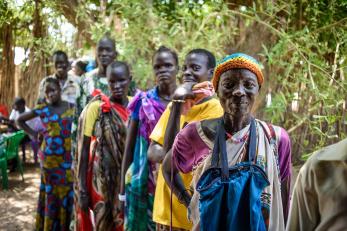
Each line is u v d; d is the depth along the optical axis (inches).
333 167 43.6
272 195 58.4
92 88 139.6
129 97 120.6
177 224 79.3
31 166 291.3
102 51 139.3
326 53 150.8
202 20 165.9
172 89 95.6
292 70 149.8
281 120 150.6
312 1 148.7
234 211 53.7
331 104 123.7
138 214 95.0
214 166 57.8
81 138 117.0
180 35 170.6
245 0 170.2
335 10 142.4
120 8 175.0
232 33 166.9
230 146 59.4
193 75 84.9
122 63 116.6
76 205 124.7
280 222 58.6
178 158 66.6
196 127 63.9
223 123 60.6
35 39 214.7
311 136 147.6
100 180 115.3
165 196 81.1
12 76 339.0
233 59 58.4
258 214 53.3
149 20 169.0
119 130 115.3
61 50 202.5
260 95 146.9
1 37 331.9
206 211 54.9
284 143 61.4
